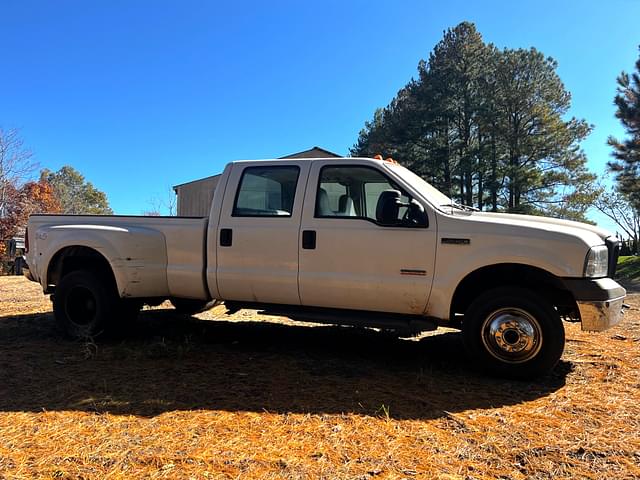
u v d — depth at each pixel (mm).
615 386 3912
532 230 4027
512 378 4098
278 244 4734
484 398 3643
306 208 4695
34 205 26422
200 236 5090
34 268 5793
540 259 3943
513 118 34250
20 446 2770
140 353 4809
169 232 5238
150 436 2906
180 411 3316
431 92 34812
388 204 4250
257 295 4879
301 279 4637
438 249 4227
